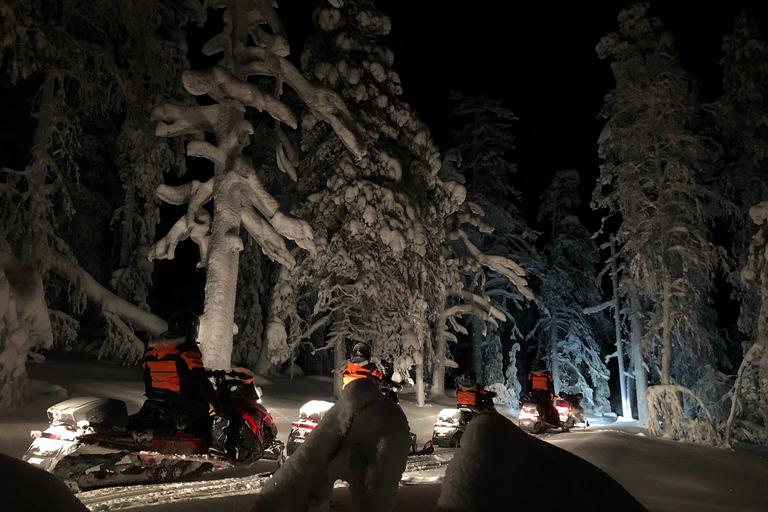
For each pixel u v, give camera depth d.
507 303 48.31
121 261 24.28
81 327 30.25
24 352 11.85
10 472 2.14
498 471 2.01
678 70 23.39
